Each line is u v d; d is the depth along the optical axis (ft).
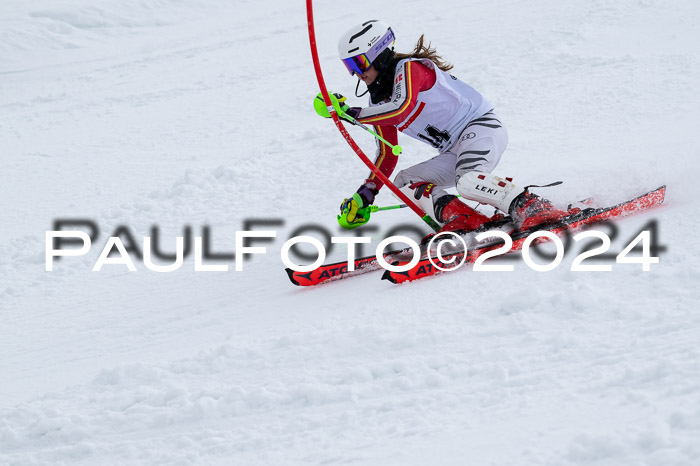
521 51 124.88
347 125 101.40
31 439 39.58
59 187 98.37
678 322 37.22
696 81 95.45
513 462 28.02
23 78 186.70
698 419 27.66
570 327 39.17
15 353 53.93
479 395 34.71
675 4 139.85
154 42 212.23
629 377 32.73
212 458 34.73
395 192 55.93
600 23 134.21
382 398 36.60
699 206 52.75
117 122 131.44
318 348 42.80
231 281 60.29
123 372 44.29
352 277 54.90
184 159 104.42
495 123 55.67
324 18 195.42
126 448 37.11
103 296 62.44
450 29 152.56
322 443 33.71
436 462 29.40
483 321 41.93
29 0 252.01
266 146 100.01
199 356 44.52
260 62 159.12
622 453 26.78
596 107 91.76
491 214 60.13
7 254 75.92
